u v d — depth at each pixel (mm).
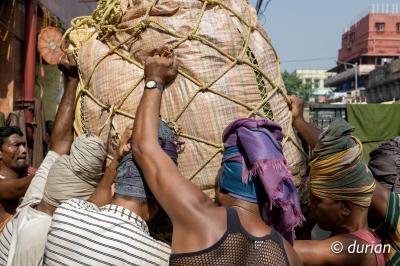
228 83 2285
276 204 1869
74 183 2402
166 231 2330
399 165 2852
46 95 8680
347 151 2193
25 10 6777
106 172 2260
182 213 1857
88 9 10461
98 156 2367
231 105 2273
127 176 2102
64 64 2672
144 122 2047
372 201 2412
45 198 2471
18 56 6613
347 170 2193
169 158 1978
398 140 2936
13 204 3902
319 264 2203
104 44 2508
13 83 6355
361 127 9516
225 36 2318
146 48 2328
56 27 7387
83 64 2518
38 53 7434
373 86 28297
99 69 2443
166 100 2270
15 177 4191
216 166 2252
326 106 10102
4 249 2570
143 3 2354
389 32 46562
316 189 2277
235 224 1826
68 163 2410
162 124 2131
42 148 6570
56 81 8820
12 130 4199
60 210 2117
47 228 2402
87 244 2029
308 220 2824
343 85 46938
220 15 2361
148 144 1987
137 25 2340
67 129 2744
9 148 4121
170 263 1870
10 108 6332
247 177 1890
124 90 2336
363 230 2266
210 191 2271
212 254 1798
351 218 2262
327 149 2215
